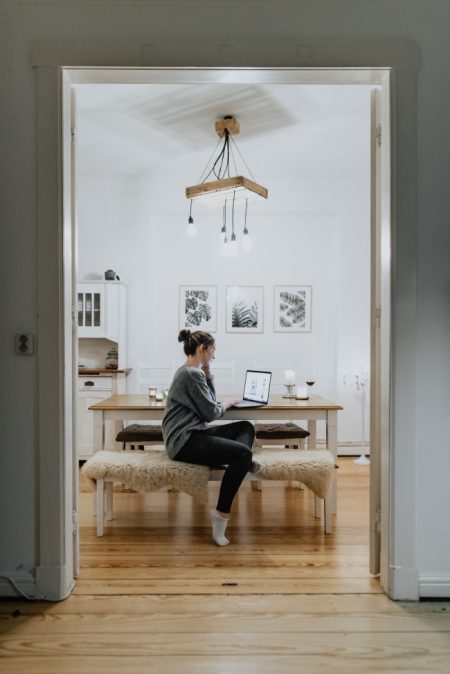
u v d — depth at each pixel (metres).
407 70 1.93
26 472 1.92
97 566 2.18
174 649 1.58
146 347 4.55
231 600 1.89
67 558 1.94
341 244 4.54
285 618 1.76
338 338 4.52
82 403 4.11
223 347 4.75
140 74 1.97
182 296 4.75
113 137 3.71
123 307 4.43
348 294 4.53
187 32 1.95
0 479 1.91
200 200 3.34
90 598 1.90
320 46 1.93
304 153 4.02
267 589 1.97
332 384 4.69
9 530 1.91
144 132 3.62
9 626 1.71
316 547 2.40
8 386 1.91
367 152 4.00
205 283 4.76
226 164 4.27
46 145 1.90
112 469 2.51
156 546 2.40
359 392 4.50
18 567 1.91
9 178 1.91
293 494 3.29
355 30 1.95
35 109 1.92
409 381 1.90
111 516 2.77
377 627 1.72
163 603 1.86
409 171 1.92
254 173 4.48
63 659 1.54
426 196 1.94
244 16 1.95
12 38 1.93
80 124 3.47
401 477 1.90
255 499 3.18
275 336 4.76
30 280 1.92
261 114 3.32
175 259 4.76
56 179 1.90
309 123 3.46
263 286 4.76
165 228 4.76
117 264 4.55
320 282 4.77
